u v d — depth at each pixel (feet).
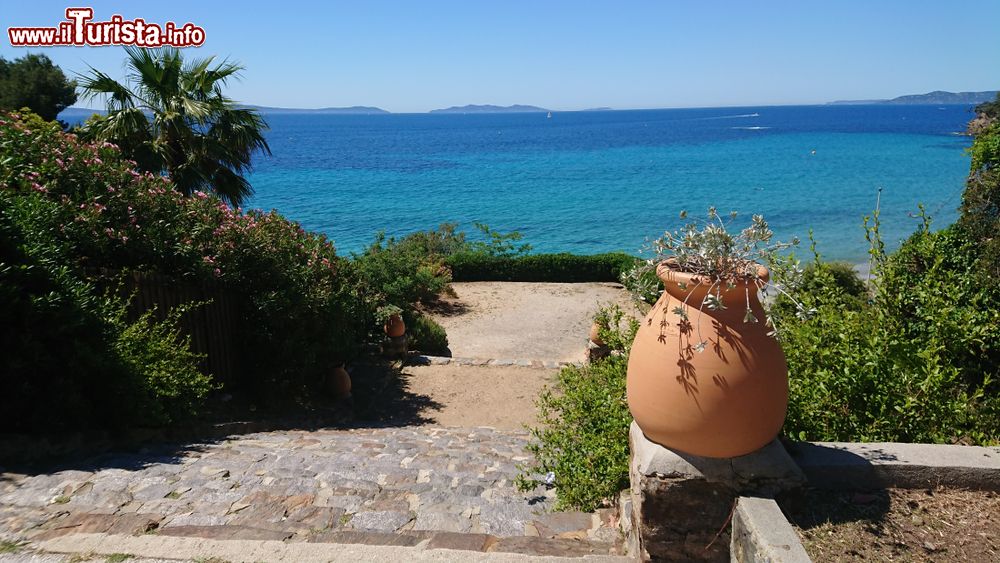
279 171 224.33
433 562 9.40
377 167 238.68
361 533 10.86
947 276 17.75
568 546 10.63
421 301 57.21
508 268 70.13
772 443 9.20
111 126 35.78
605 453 12.26
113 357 16.25
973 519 8.71
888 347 12.78
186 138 37.68
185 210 23.18
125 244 20.21
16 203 16.05
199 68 39.63
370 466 15.69
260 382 25.31
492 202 150.61
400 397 30.35
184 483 13.30
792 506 8.77
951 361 14.94
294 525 11.34
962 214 23.80
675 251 9.16
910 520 8.71
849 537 8.34
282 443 18.69
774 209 126.41
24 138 20.24
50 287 15.48
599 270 69.72
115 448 16.22
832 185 158.61
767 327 8.81
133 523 10.93
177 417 18.28
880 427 11.85
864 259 81.61
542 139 424.05
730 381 8.41
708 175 192.24
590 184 180.14
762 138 374.84
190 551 9.62
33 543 9.95
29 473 13.67
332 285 27.14
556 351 44.39
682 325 8.79
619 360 14.88
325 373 27.96
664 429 8.89
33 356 14.79
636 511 9.48
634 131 518.78
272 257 24.89
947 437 12.09
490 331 49.55
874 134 377.91
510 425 26.35
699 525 8.94
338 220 128.57
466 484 14.30
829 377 12.41
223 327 24.38
